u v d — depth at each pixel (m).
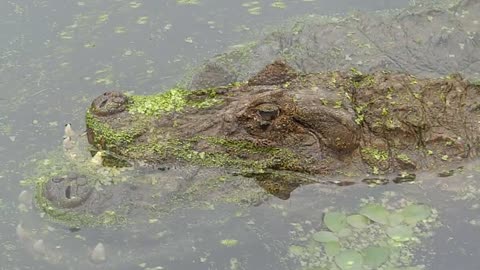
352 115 1.50
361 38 1.92
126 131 1.51
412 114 1.52
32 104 1.91
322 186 1.49
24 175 1.58
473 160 1.52
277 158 1.51
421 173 1.50
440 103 1.56
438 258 1.42
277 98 1.51
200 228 1.44
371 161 1.50
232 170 1.50
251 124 1.51
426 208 1.48
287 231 1.45
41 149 1.71
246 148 1.51
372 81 1.58
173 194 1.46
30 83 1.99
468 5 2.03
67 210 1.43
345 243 1.44
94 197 1.44
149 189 1.46
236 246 1.43
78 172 1.48
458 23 1.97
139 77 1.98
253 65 1.85
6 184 1.58
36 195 1.47
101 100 1.56
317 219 1.47
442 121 1.54
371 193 1.49
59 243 1.42
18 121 1.84
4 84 1.99
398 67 1.83
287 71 1.59
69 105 1.89
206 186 1.48
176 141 1.51
